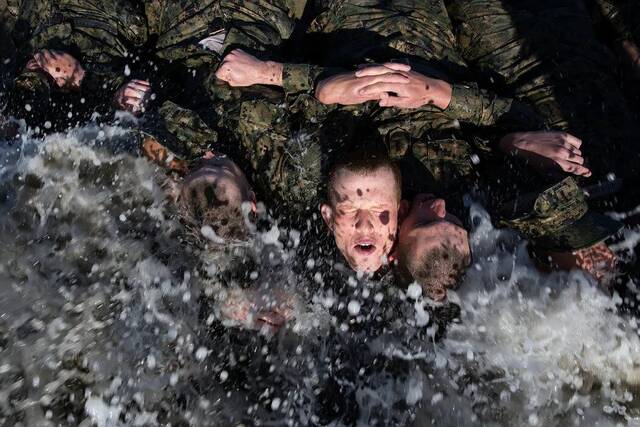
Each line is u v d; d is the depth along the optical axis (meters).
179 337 2.48
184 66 2.88
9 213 2.61
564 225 2.38
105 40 2.93
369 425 2.40
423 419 2.39
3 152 2.71
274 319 2.49
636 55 2.99
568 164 2.48
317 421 2.41
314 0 3.04
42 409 2.32
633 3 3.00
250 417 2.41
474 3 2.96
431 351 2.43
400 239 2.29
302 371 2.48
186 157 2.50
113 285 2.52
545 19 2.94
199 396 2.42
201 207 2.30
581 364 2.39
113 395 2.37
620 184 2.66
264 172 2.60
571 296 2.43
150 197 2.57
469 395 2.39
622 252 2.58
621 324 2.42
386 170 2.26
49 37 2.89
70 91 2.83
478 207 2.54
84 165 2.64
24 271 2.52
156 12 3.05
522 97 2.82
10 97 2.80
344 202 2.27
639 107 2.97
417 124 2.63
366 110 2.66
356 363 2.47
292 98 2.68
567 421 2.36
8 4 3.13
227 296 2.50
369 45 2.79
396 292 2.41
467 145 2.63
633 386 2.38
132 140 2.64
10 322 2.43
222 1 2.93
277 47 2.95
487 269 2.45
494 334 2.40
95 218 2.60
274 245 2.52
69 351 2.41
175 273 2.52
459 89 2.58
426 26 2.84
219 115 2.68
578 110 2.76
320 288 2.50
